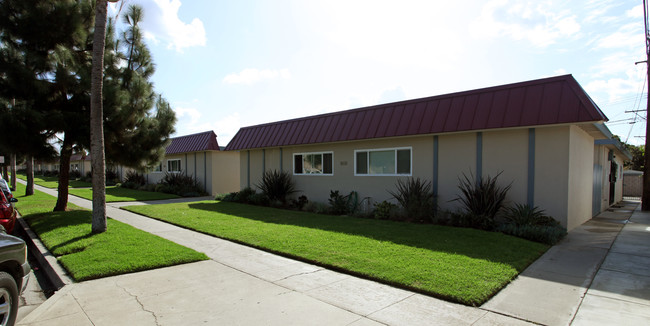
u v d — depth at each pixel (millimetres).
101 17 8117
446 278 4938
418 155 10625
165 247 6848
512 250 6504
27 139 9789
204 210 12828
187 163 23453
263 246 7004
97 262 5828
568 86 8086
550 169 8312
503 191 8867
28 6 10227
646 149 14266
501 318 3863
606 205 15188
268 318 3881
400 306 4184
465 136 9641
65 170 12305
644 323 3736
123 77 11578
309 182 14102
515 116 8516
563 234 7699
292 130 14750
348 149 12609
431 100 10492
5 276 3566
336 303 4289
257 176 16750
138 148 11914
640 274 5367
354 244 6973
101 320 3848
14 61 9758
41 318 3902
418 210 9766
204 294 4602
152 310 4105
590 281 5066
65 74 10109
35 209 12922
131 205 14805
